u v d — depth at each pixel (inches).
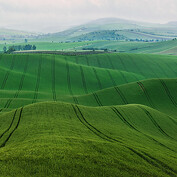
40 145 976.3
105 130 1599.4
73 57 6648.6
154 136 1811.0
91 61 6614.2
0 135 1310.3
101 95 3558.1
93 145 1067.9
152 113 2381.9
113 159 925.8
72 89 4461.1
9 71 4589.1
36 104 1988.2
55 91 4183.1
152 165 992.2
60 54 6722.4
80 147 1003.9
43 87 4306.1
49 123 1502.2
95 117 1940.2
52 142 1043.3
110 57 6919.3
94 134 1449.3
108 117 2041.1
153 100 3371.1
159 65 6555.1
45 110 1850.4
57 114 1787.6
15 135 1290.6
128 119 2108.8
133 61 6761.8
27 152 874.1
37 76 4761.3
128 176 801.6
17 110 1857.8
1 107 2775.6
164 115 2456.9
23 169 739.4
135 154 1075.9
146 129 1980.8
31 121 1562.5
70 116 1814.7
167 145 1590.8
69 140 1112.8
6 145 1138.7
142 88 3663.9
